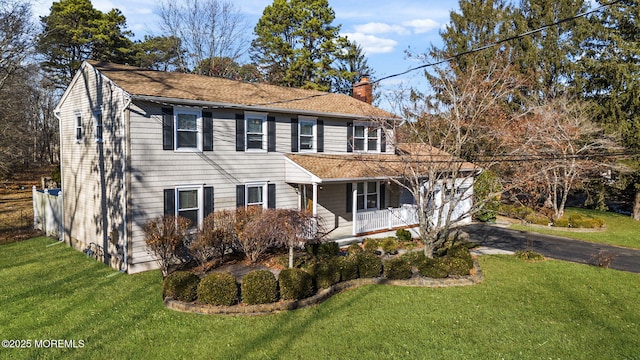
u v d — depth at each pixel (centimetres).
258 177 1645
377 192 2117
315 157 1816
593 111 2577
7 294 1124
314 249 1462
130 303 1050
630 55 2497
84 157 1619
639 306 1077
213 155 1504
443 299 1102
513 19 2834
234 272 1297
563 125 2092
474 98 1540
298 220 1292
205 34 3600
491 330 909
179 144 1424
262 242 1346
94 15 3566
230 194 1559
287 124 1745
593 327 941
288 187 1755
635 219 2622
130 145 1305
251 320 941
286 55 3684
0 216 2341
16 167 3812
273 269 1331
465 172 2150
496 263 1498
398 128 1792
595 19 2705
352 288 1184
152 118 1352
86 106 1584
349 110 1980
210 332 876
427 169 1584
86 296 1105
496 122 1702
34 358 768
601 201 2817
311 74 3753
